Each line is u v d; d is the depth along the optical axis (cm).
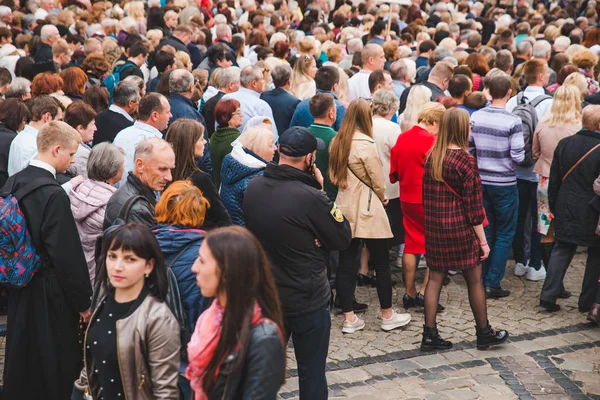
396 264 1155
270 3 2380
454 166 809
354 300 968
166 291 503
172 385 495
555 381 795
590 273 962
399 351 860
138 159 641
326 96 901
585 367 831
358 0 2781
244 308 405
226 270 404
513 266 1166
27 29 1881
